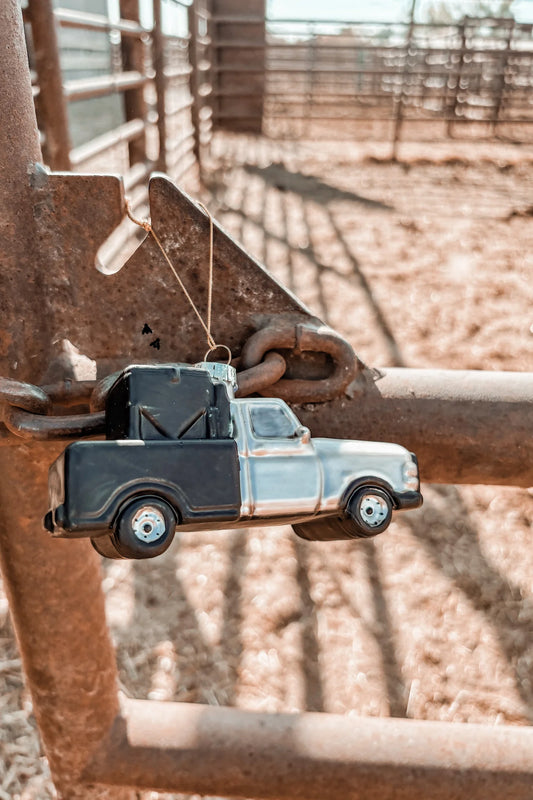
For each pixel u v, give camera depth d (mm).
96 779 1966
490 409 1279
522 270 7957
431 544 4117
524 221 9992
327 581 3838
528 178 13000
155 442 996
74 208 1136
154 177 1134
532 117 19984
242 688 3250
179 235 1161
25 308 1163
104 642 1863
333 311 6703
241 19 16359
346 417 1266
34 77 4398
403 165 14086
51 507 1044
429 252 8531
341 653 3436
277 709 3160
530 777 1850
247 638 3492
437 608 3695
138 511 972
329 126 19531
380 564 3969
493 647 3494
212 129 17734
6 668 3252
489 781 1854
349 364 1213
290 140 17109
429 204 10844
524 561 3998
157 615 3604
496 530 4227
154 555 990
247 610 3646
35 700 1901
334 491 1099
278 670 3346
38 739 2982
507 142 17328
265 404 1112
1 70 1059
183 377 1034
